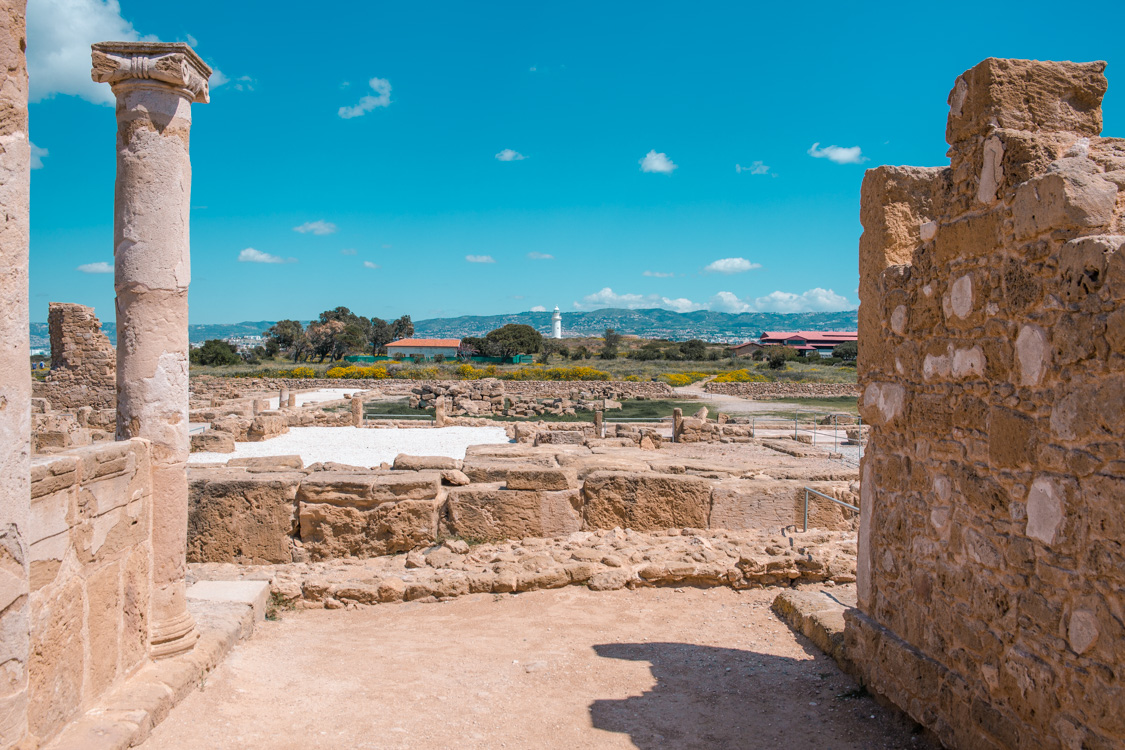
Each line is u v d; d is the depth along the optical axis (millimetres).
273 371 64688
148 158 5445
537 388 50594
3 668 3492
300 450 20938
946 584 4465
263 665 5895
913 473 4887
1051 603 3551
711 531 9633
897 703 4891
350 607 7637
